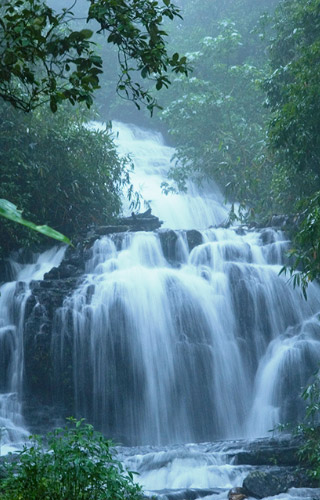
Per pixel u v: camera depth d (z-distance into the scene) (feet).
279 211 66.33
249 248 55.21
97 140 62.54
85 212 61.82
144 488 33.12
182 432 47.03
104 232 57.52
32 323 47.24
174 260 55.11
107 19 16.02
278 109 58.13
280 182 58.59
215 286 51.57
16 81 56.24
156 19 16.37
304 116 45.27
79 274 53.16
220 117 83.87
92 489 19.06
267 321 50.78
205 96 82.79
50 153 59.67
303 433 36.04
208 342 49.26
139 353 47.96
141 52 16.39
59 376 46.78
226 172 78.74
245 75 84.33
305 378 46.78
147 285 49.88
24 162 58.54
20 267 57.06
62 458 19.07
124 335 48.01
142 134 98.84
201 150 82.58
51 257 58.29
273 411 46.34
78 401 46.68
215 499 30.66
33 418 45.57
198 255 54.75
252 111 84.28
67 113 63.36
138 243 54.75
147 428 46.88
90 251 54.54
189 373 48.24
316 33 54.60
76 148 61.21
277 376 47.42
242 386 48.83
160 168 87.71
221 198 82.28
